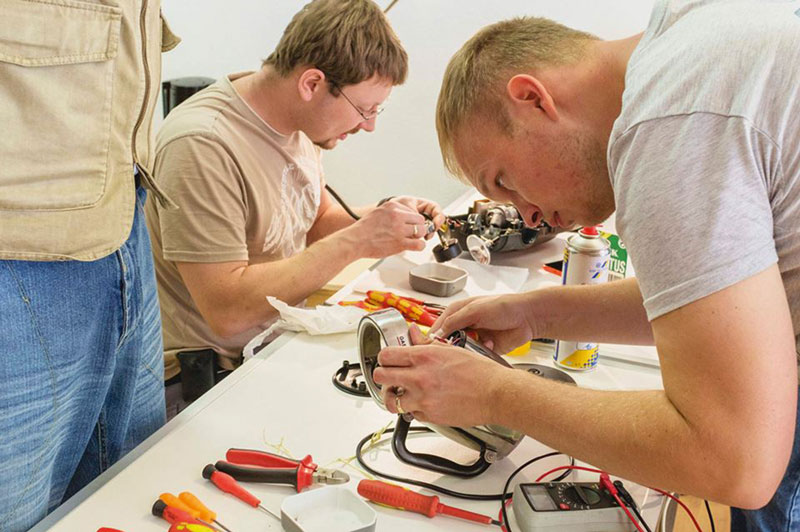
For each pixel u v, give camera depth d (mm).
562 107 833
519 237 1792
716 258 642
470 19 2689
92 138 982
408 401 916
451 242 1727
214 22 2846
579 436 767
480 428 946
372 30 1600
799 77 655
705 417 667
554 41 861
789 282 727
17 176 921
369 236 1601
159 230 1653
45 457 1034
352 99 1643
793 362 664
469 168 930
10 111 908
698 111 654
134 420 1237
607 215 912
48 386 1006
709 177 647
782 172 666
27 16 888
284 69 1607
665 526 916
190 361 1633
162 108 2859
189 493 888
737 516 1060
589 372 1261
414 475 973
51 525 858
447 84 927
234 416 1080
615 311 1114
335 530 841
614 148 716
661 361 707
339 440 1035
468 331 1150
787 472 909
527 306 1138
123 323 1106
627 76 742
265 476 932
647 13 2551
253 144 1645
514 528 884
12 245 930
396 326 1005
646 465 716
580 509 872
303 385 1171
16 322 952
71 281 1006
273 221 1704
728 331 643
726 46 671
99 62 967
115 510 881
